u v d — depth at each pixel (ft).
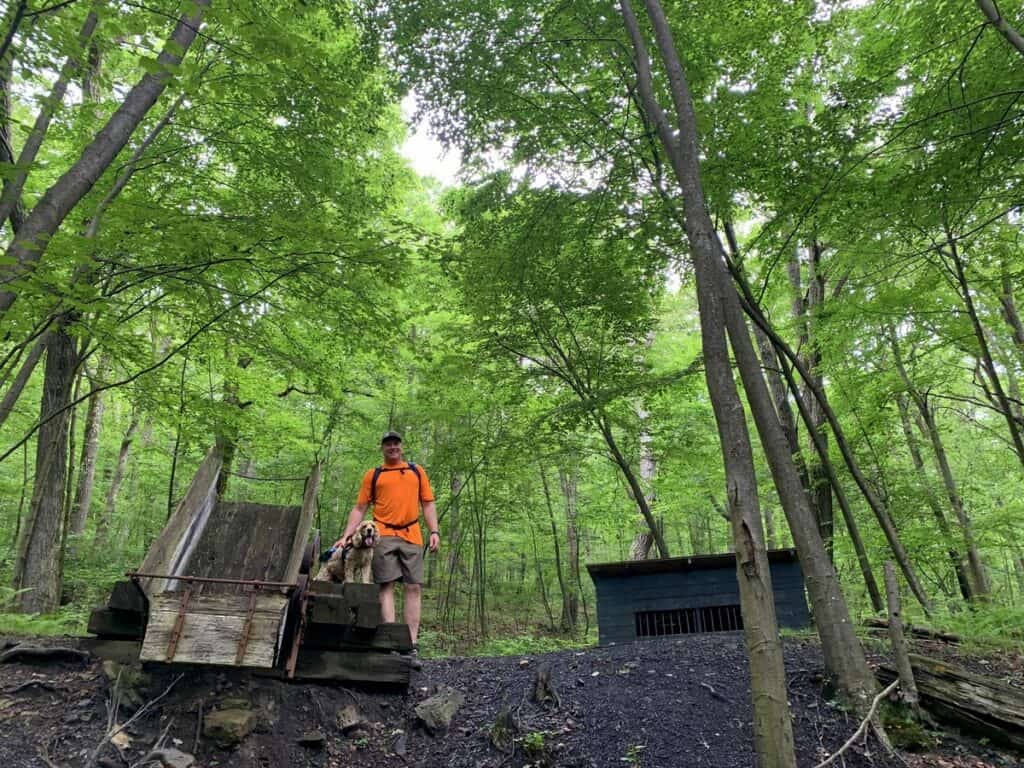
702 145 18.92
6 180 12.91
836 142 17.74
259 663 10.28
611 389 25.43
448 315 37.50
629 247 25.34
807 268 35.76
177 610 10.47
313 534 14.65
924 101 17.11
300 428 37.45
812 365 32.01
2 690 11.03
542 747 11.11
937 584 39.04
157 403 26.53
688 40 20.52
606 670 14.11
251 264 18.02
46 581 23.12
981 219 22.40
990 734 10.83
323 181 24.76
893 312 24.72
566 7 19.58
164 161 21.93
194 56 20.77
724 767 10.39
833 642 12.00
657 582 18.98
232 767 10.14
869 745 10.81
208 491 14.35
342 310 22.08
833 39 23.80
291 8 20.81
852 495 36.94
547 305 27.94
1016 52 17.33
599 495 46.80
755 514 9.50
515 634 41.37
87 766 9.61
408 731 11.96
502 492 40.45
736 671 13.53
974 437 49.16
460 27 20.42
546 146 22.25
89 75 22.71
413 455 43.11
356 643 12.89
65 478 25.20
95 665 11.96
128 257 17.89
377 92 24.29
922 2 19.80
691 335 45.01
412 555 15.57
